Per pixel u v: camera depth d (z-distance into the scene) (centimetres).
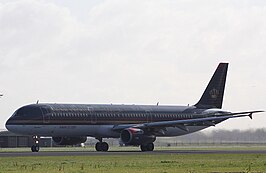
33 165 17038
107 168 15762
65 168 15800
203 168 15775
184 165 16962
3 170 15112
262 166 16638
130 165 16988
